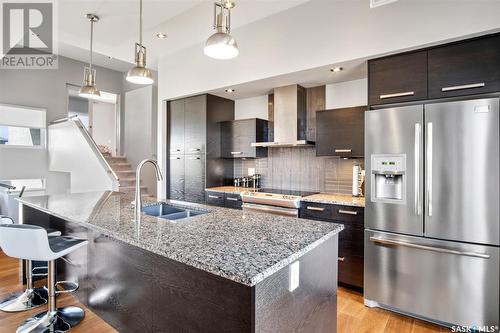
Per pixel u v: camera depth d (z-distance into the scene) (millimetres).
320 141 3328
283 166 4016
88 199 2727
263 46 3283
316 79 3336
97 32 3561
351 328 2209
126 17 3164
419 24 2301
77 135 4785
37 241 1860
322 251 1547
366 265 2561
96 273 2129
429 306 2236
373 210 2514
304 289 1381
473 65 2125
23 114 5453
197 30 3535
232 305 1179
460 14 2131
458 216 2102
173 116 4547
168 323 1498
